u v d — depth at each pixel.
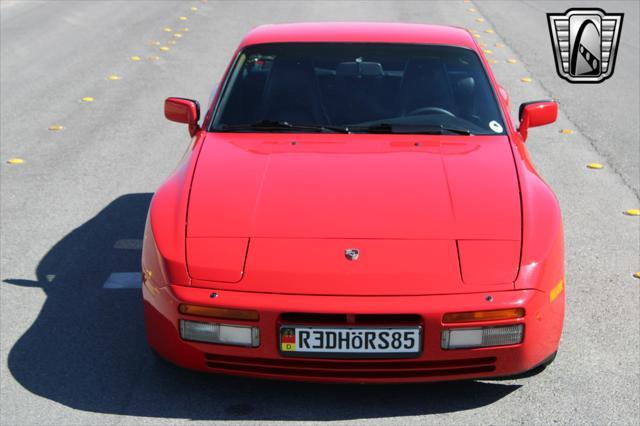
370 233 3.64
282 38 5.07
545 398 3.76
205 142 4.45
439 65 4.84
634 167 7.23
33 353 4.14
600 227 5.88
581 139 8.05
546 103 4.93
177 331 3.54
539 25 14.18
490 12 15.40
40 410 3.66
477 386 3.85
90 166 7.19
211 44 12.47
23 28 13.82
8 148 7.70
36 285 4.91
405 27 5.33
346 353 3.42
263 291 3.43
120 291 4.84
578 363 4.06
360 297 3.38
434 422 3.57
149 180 6.84
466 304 3.37
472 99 4.70
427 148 4.33
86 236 5.66
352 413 3.63
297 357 3.44
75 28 13.82
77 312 4.58
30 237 5.64
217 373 3.60
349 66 4.84
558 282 3.63
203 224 3.73
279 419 3.59
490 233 3.65
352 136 4.46
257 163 4.18
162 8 15.69
